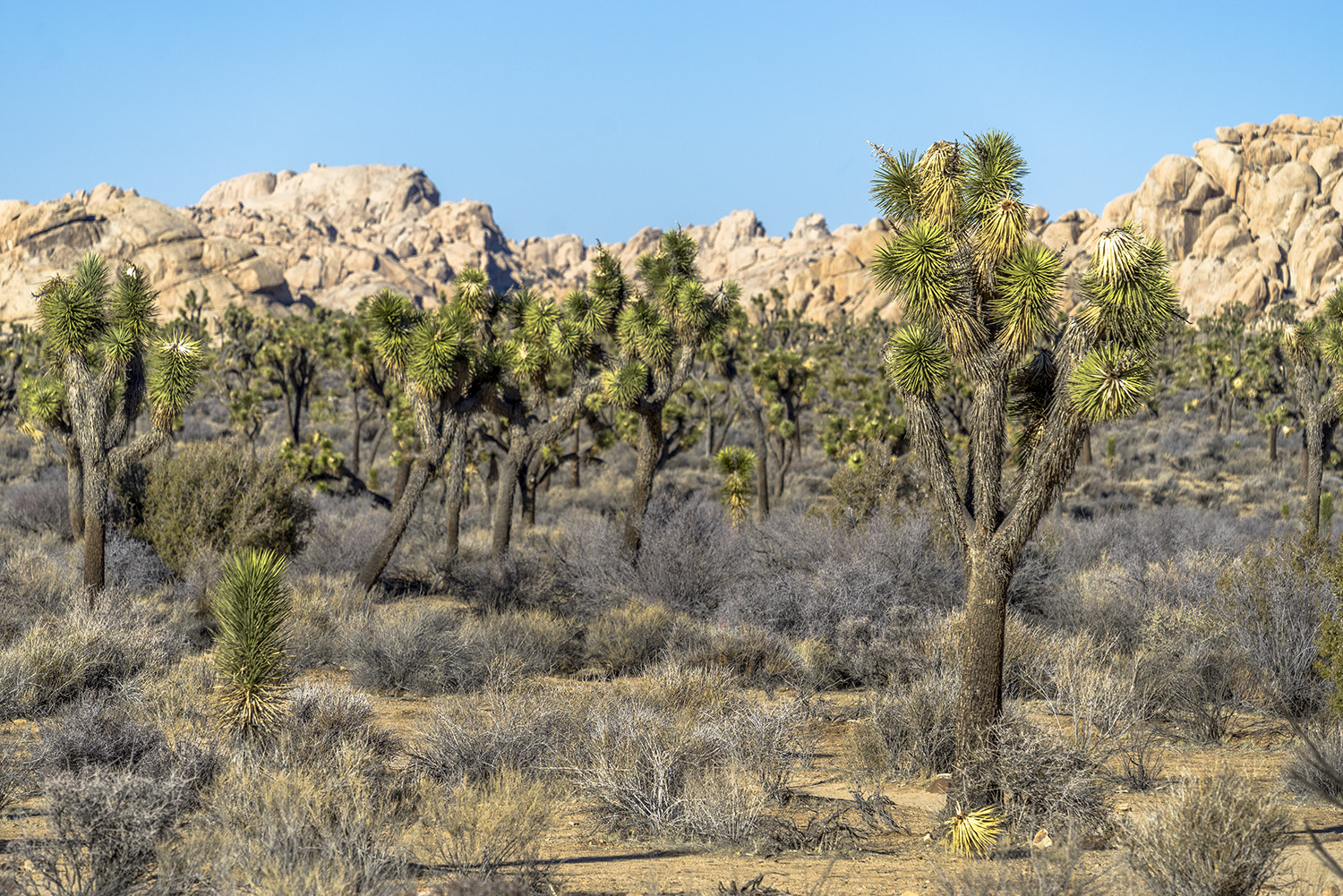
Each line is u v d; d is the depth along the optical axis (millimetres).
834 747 9258
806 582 14617
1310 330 19172
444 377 16672
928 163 6613
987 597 6590
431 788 6555
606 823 6348
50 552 18828
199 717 7770
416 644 11695
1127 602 13562
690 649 12695
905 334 6703
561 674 12695
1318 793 5961
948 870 5363
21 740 7695
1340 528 23297
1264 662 9773
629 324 17375
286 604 7273
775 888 5020
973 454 6629
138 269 12500
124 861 4656
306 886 4242
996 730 6477
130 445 12641
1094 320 6152
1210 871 4438
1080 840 5301
